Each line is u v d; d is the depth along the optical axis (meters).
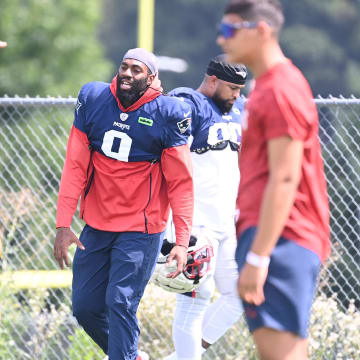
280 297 14.44
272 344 14.48
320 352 24.12
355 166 29.03
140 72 19.06
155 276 20.69
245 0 14.56
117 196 19.45
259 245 14.02
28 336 25.61
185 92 21.17
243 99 22.11
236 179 21.38
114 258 19.44
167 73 163.25
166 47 174.00
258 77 14.70
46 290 26.44
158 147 19.41
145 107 19.23
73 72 80.94
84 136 19.64
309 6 176.25
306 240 14.65
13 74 77.19
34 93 77.88
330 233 25.44
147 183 19.53
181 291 20.66
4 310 24.97
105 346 20.42
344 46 178.00
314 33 172.12
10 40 78.38
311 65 171.12
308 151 14.62
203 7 176.12
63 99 24.34
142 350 25.22
